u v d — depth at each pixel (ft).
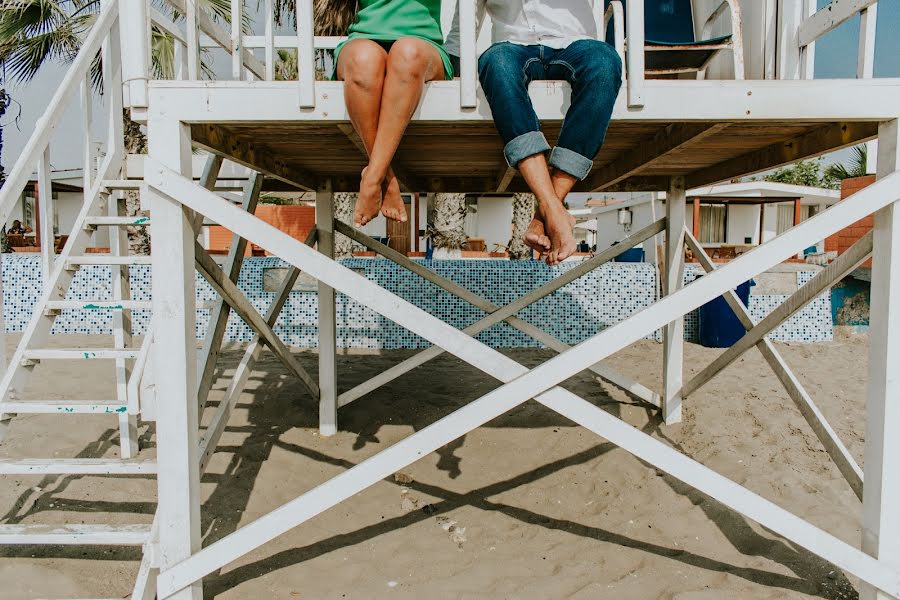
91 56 11.94
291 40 12.57
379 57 6.64
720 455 12.44
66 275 10.79
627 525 9.97
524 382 6.91
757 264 6.89
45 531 7.62
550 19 7.75
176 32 10.91
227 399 10.23
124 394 12.26
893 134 7.19
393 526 9.98
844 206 6.89
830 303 24.50
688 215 67.87
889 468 7.12
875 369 7.29
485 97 7.14
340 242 31.83
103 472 8.20
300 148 10.32
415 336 24.11
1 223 9.85
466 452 13.03
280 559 8.95
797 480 11.12
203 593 8.07
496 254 43.96
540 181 6.82
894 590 7.06
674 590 8.06
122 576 8.44
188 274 7.39
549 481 11.68
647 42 10.52
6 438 12.96
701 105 7.09
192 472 7.40
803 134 9.30
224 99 7.07
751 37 11.75
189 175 7.38
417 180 14.39
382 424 14.83
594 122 6.82
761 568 8.63
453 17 8.99
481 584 8.28
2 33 31.22
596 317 24.82
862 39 8.82
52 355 9.62
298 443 13.55
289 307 24.23
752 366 19.39
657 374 19.33
